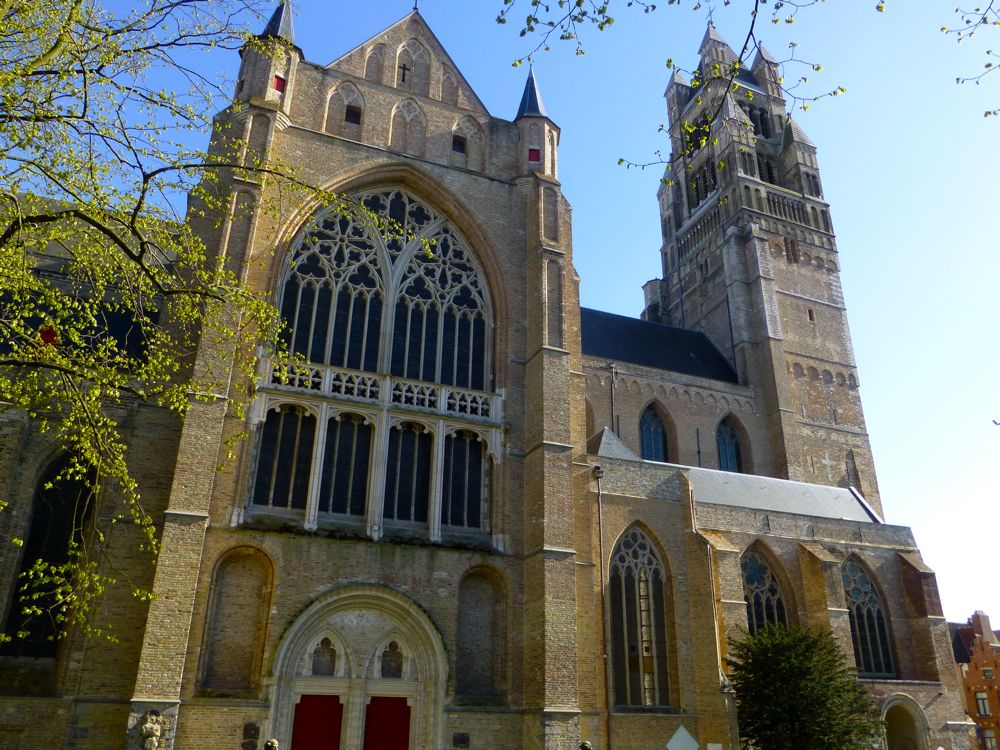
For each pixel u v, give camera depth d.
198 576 28.30
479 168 42.22
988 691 83.56
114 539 28.25
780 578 46.78
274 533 30.27
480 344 38.59
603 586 37.81
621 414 61.00
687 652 38.59
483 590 33.84
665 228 90.62
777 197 80.94
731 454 66.06
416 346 37.00
